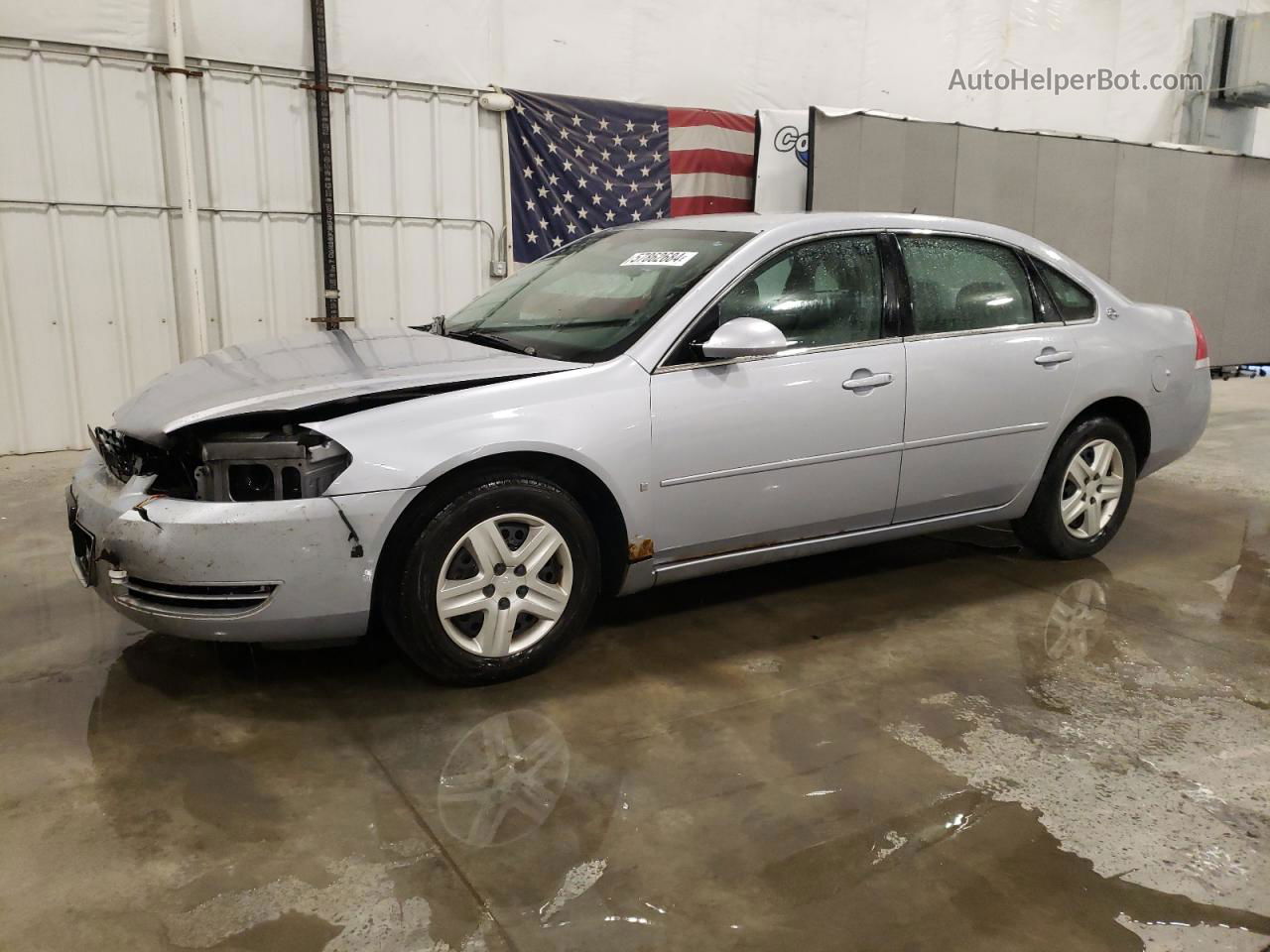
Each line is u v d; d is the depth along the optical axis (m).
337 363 3.28
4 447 6.46
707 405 3.32
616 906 2.15
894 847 2.39
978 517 4.15
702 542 3.43
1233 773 2.76
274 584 2.79
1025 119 10.84
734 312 3.44
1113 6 11.10
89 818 2.43
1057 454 4.29
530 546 3.11
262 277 7.12
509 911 2.12
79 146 6.36
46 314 6.45
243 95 6.82
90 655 3.38
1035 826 2.49
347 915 2.10
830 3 9.28
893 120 8.73
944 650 3.56
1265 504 5.71
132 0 6.34
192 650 3.43
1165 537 5.02
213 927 2.06
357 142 7.29
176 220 6.75
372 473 2.82
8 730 2.86
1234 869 2.34
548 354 3.37
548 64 7.99
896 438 3.74
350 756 2.75
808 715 3.04
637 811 2.51
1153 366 4.46
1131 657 3.52
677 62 8.60
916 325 3.82
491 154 7.85
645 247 3.90
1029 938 2.10
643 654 3.47
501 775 2.66
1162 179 10.70
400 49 7.30
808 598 4.05
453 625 3.07
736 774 2.69
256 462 2.81
